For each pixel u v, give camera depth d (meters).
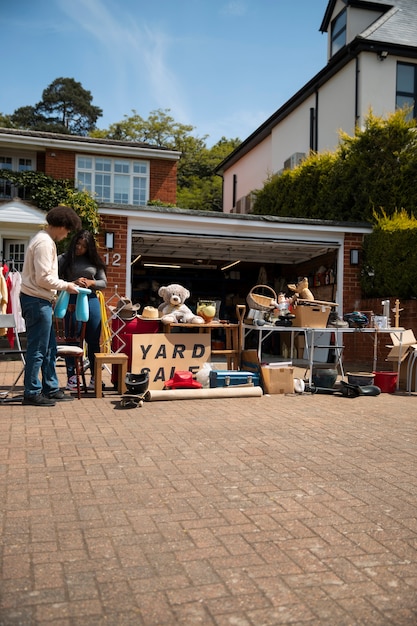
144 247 13.50
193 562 2.49
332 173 13.69
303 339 11.35
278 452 4.36
